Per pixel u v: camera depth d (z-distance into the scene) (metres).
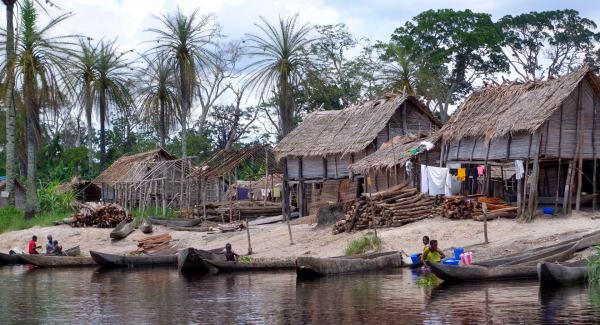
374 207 30.44
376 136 37.47
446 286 20.34
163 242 35.28
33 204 45.28
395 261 25.39
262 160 46.12
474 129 30.67
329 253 28.34
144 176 47.72
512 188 33.44
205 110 70.88
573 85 28.08
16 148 57.50
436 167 31.27
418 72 49.88
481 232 27.23
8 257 33.91
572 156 28.81
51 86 41.62
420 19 63.59
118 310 18.48
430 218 30.22
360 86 59.91
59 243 39.16
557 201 28.81
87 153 67.06
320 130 41.56
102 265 31.06
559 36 67.06
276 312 17.34
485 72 64.44
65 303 19.97
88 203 47.88
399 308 17.09
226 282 23.66
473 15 63.22
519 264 21.41
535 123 27.61
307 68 44.19
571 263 20.52
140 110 54.69
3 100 44.78
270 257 28.97
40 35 41.41
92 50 52.66
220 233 36.81
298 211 42.72
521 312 15.96
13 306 19.50
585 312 15.77
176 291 21.81
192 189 48.06
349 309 17.30
